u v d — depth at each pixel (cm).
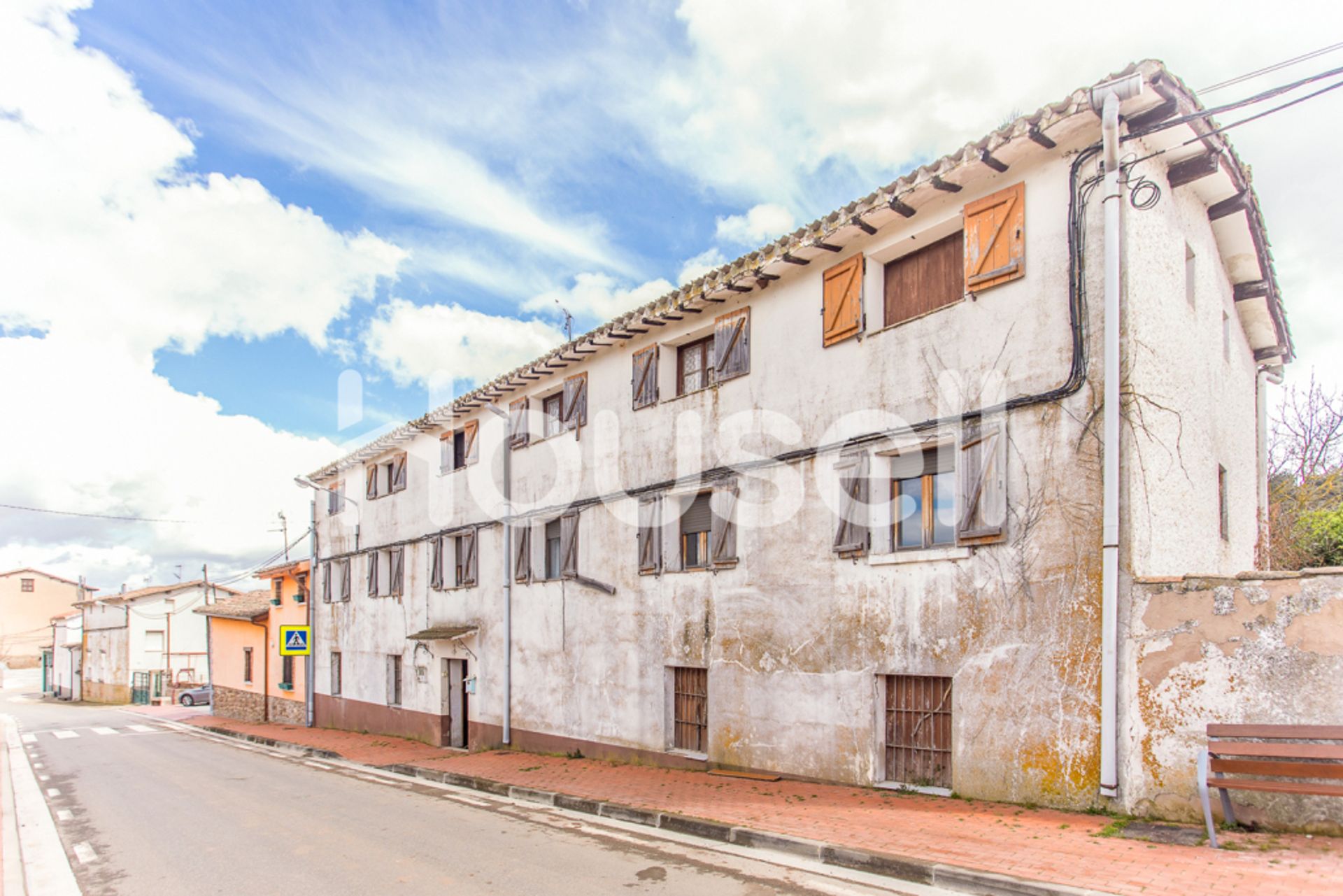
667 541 1243
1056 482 772
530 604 1541
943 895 583
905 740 901
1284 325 1161
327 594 2414
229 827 983
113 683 4584
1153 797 676
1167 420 790
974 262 858
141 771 1598
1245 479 1074
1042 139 788
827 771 960
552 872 700
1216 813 643
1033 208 818
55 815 1141
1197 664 666
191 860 821
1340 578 614
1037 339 803
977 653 817
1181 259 858
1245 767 601
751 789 962
